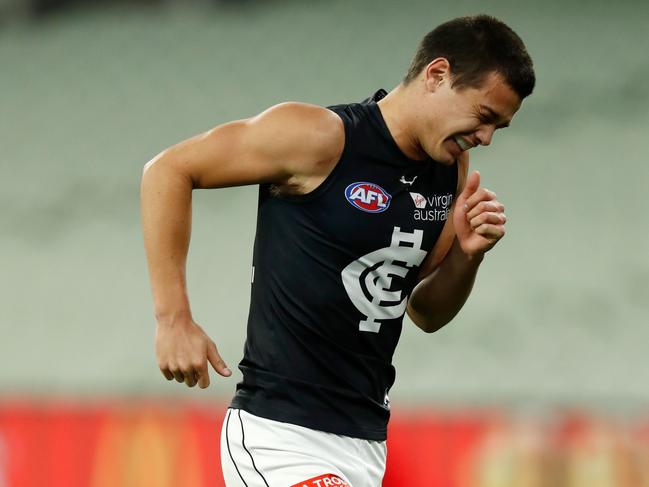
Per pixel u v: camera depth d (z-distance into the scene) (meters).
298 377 9.83
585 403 35.75
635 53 53.00
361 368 10.04
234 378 36.38
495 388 37.66
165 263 9.43
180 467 23.92
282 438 9.76
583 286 42.16
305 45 59.28
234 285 45.75
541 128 49.94
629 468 20.91
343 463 9.87
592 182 46.81
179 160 9.47
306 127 9.45
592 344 39.47
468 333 40.81
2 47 65.25
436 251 10.80
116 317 46.53
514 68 9.53
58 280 48.91
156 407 24.39
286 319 9.84
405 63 55.88
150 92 59.41
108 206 52.69
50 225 52.16
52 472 24.78
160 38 63.25
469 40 9.58
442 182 10.24
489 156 48.94
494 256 44.28
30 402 26.31
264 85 57.28
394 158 9.77
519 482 21.55
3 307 47.69
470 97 9.52
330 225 9.64
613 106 50.28
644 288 41.56
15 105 60.56
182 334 9.38
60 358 44.28
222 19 63.72
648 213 44.91
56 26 66.38
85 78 61.53
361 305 9.86
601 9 56.75
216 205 50.50
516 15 57.53
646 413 28.50
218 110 56.84
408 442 22.42
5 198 54.12
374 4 61.59
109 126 57.72
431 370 39.03
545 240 44.56
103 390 41.59
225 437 10.13
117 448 24.50
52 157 56.38
